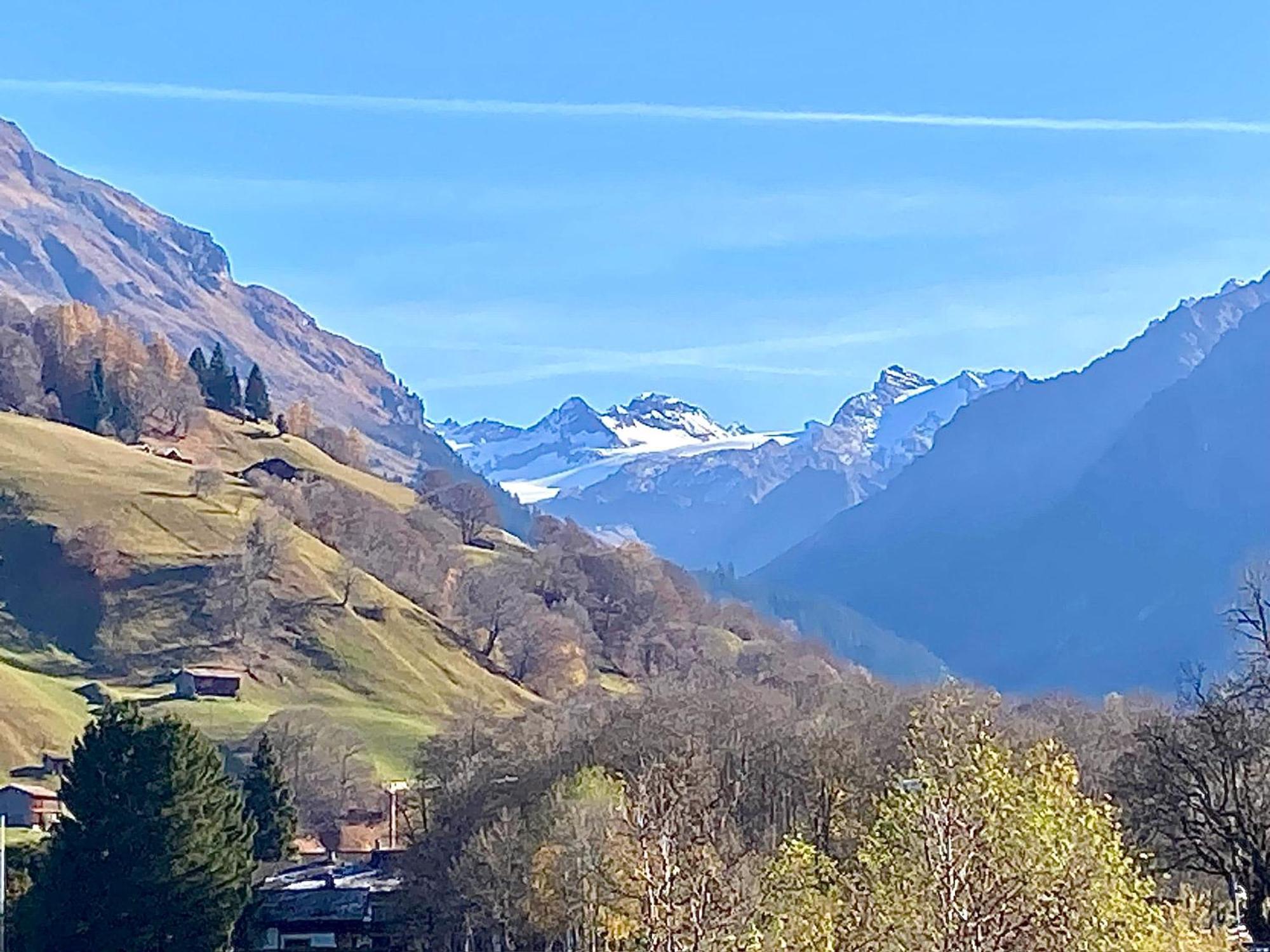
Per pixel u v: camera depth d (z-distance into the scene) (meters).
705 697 111.12
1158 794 58.00
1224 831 55.81
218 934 80.94
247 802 112.31
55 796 123.69
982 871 32.28
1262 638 68.12
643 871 41.09
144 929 78.44
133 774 80.00
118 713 81.81
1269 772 57.22
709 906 38.91
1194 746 58.34
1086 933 32.62
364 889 102.88
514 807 90.19
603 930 62.31
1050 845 33.06
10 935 83.00
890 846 35.41
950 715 63.66
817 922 36.81
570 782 83.81
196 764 82.25
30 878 86.62
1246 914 55.03
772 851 63.69
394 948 95.00
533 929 80.25
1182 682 102.75
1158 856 57.22
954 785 33.38
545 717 134.50
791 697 126.62
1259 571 92.88
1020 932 32.28
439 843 94.69
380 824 139.50
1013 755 48.06
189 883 79.75
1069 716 103.81
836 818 70.12
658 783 54.44
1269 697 60.00
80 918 78.25
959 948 31.58
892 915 33.88
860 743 80.88
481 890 81.62
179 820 80.12
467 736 120.00
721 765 82.25
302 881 109.31
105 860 78.88
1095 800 51.75
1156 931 33.81
